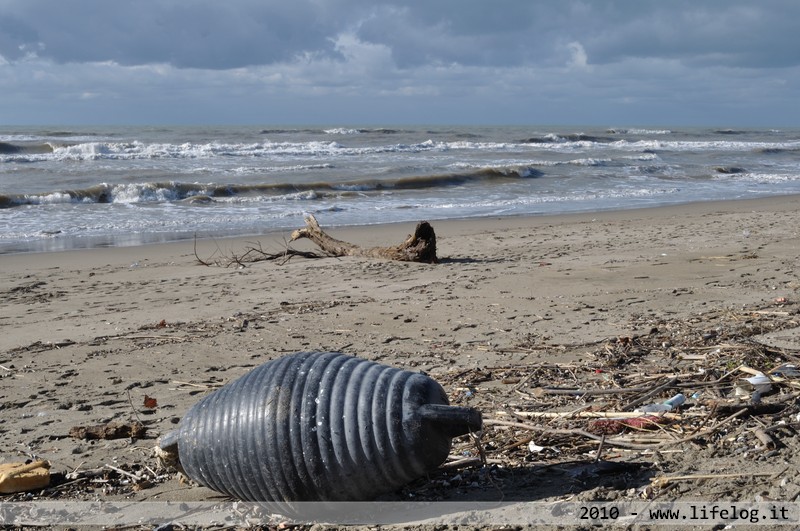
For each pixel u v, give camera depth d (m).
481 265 12.16
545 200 23.98
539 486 4.19
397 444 3.80
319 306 9.38
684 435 4.73
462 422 3.80
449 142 55.28
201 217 19.59
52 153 38.81
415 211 21.22
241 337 8.02
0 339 8.20
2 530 4.11
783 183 30.31
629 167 35.34
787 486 3.91
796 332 7.36
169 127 95.62
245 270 12.29
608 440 4.72
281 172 30.45
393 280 11.06
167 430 5.52
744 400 5.20
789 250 12.98
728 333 7.39
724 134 86.06
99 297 10.35
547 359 6.89
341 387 3.89
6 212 19.94
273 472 3.84
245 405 3.94
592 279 10.73
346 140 57.50
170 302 9.91
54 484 4.67
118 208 21.08
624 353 6.86
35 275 12.07
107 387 6.55
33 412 5.97
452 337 7.81
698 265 11.66
